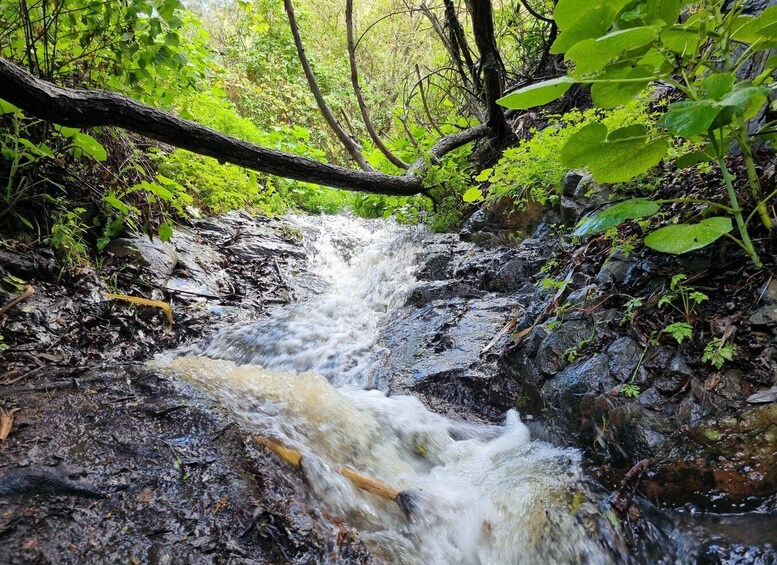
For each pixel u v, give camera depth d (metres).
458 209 4.64
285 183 6.56
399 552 1.57
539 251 3.32
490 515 1.74
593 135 1.78
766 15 1.63
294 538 1.45
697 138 1.92
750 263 1.86
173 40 3.01
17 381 2.04
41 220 2.86
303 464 1.78
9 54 2.76
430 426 2.26
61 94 1.94
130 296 2.96
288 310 3.50
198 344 2.89
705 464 1.54
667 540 1.47
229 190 4.88
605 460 1.79
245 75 10.30
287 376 2.61
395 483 1.93
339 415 2.26
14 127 2.69
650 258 2.18
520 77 5.48
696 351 1.77
